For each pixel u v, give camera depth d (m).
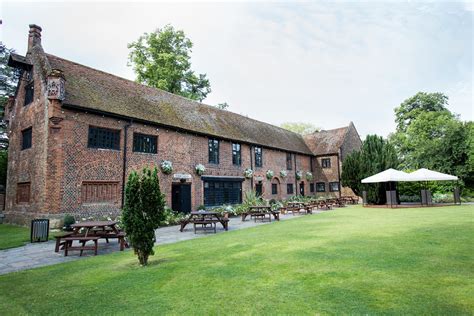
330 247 7.34
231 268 5.68
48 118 13.44
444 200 24.17
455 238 7.94
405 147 39.72
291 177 31.28
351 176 25.84
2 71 24.12
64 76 14.05
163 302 4.05
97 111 14.46
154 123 17.09
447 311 3.43
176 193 18.80
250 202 21.62
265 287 4.50
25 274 5.93
